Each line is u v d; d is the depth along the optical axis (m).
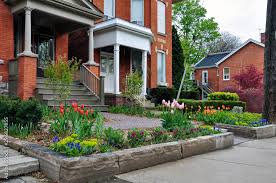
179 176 4.23
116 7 17.38
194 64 37.84
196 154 5.84
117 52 14.19
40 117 6.15
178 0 21.31
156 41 18.22
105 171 4.03
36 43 13.70
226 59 33.19
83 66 13.38
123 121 9.57
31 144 4.54
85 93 12.76
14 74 10.93
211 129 7.17
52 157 3.84
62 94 10.22
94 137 5.34
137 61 17.77
